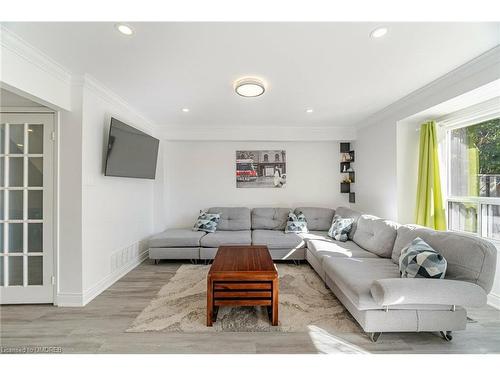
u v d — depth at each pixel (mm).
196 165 4629
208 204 4645
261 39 1762
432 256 1821
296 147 4668
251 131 4398
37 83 1975
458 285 1682
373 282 1777
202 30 1651
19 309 2314
